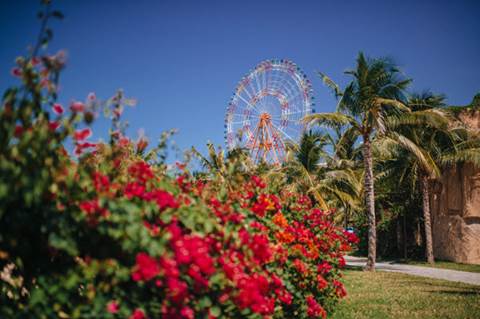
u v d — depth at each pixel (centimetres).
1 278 278
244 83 3722
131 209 262
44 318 251
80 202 263
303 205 738
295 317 564
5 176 233
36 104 269
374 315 782
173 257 259
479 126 2452
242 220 376
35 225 262
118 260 271
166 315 264
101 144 319
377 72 1689
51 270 275
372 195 1830
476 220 2344
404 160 2411
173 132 386
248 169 554
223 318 310
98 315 253
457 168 2458
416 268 2045
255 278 335
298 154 2184
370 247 1836
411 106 2281
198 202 359
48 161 250
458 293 1091
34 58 272
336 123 1825
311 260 622
